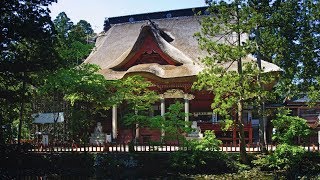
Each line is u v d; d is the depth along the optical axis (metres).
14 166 31.44
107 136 43.09
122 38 54.28
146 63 45.03
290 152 28.48
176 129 31.44
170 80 42.16
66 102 41.50
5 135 35.03
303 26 37.88
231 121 29.08
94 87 31.83
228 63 40.41
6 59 29.39
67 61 34.28
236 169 29.09
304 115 42.75
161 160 30.62
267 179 25.88
